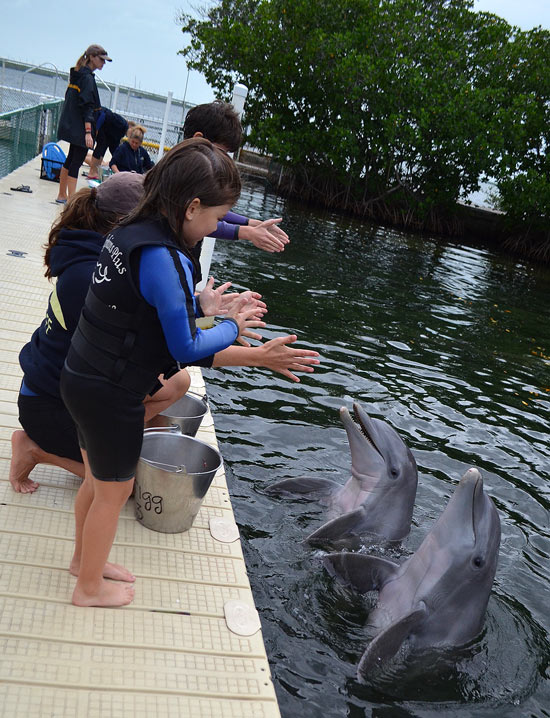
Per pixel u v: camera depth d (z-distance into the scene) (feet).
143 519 10.64
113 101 69.56
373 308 35.70
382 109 85.97
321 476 15.66
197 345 7.36
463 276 55.83
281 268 41.14
